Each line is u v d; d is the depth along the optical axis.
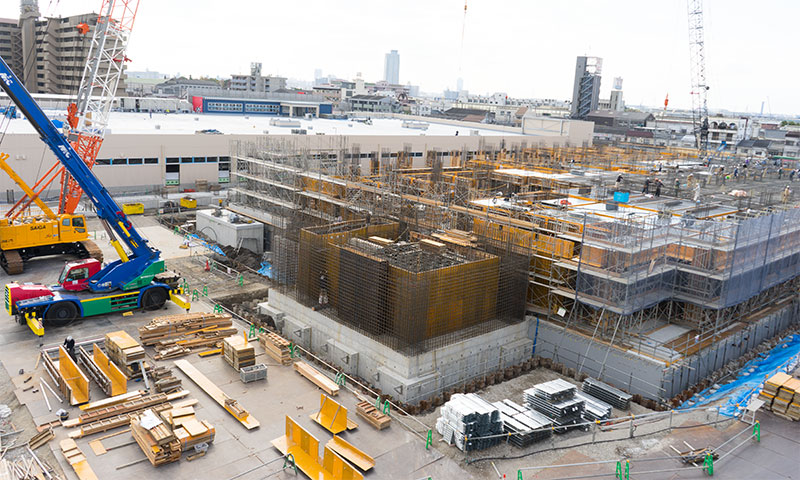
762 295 45.81
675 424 29.17
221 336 36.84
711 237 38.41
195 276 50.59
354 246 37.53
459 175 72.62
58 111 105.06
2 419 27.25
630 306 35.53
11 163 67.00
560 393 29.84
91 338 36.22
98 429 26.27
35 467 23.56
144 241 40.56
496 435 27.08
